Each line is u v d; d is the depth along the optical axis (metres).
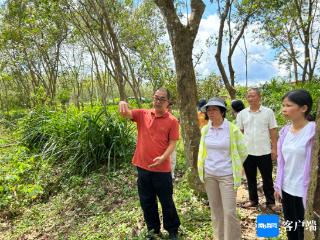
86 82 27.67
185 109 5.66
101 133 8.30
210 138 4.01
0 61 20.38
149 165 4.21
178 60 5.54
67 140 9.00
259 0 12.31
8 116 22.05
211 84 18.38
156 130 4.16
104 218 5.70
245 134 5.25
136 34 17.67
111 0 14.33
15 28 18.67
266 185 5.24
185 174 6.92
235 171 3.87
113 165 8.01
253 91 5.09
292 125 3.28
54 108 14.07
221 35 12.25
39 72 22.58
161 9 5.54
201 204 5.48
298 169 3.17
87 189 7.00
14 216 6.67
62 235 5.49
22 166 7.10
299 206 3.20
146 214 4.46
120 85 12.81
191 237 4.54
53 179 7.88
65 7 14.64
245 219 4.97
